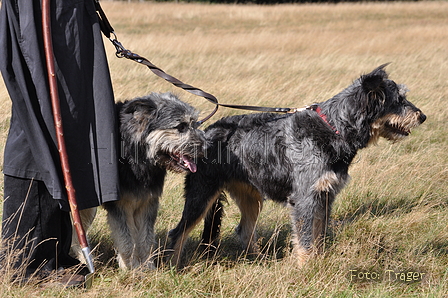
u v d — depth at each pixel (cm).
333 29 2606
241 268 469
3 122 862
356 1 4678
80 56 411
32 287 405
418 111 503
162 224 579
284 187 498
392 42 2011
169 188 657
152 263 475
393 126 506
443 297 415
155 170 468
